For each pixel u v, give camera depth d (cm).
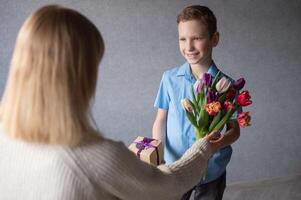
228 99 108
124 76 216
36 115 63
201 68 125
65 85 63
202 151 94
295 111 237
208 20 115
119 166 68
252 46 220
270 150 242
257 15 215
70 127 64
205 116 109
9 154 70
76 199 67
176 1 206
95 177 67
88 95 67
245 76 224
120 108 221
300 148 244
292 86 231
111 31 208
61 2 201
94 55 67
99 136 69
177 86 130
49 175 66
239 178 245
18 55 64
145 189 74
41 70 62
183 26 116
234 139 116
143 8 206
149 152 117
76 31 63
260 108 233
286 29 220
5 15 198
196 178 89
